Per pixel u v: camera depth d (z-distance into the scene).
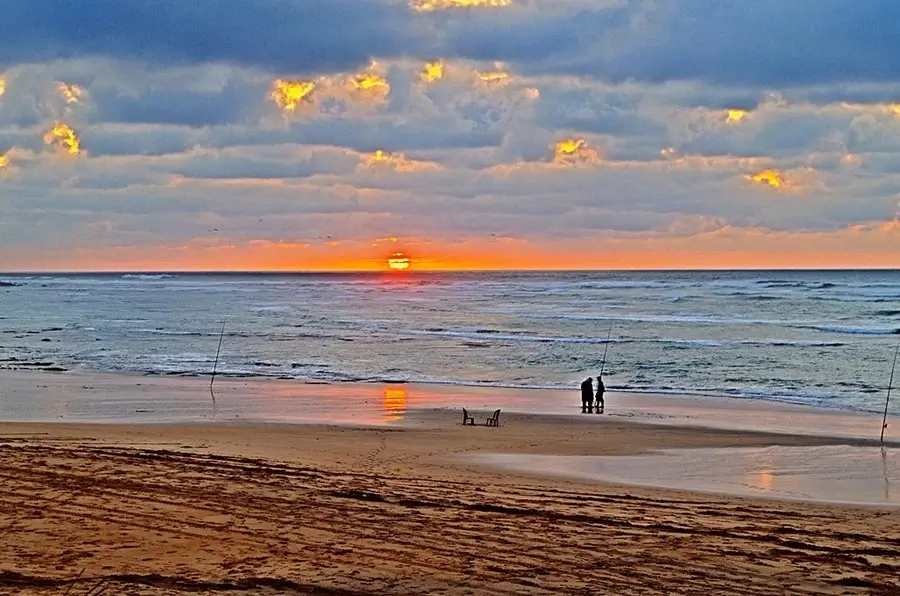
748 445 23.39
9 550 11.21
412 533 12.57
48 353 54.09
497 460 20.67
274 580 10.22
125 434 23.17
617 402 33.72
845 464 20.72
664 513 14.79
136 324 81.19
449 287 184.25
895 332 64.38
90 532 12.17
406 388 37.88
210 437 23.14
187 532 12.32
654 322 75.81
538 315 87.94
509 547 12.00
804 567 11.40
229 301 129.62
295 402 32.75
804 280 173.75
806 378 41.62
